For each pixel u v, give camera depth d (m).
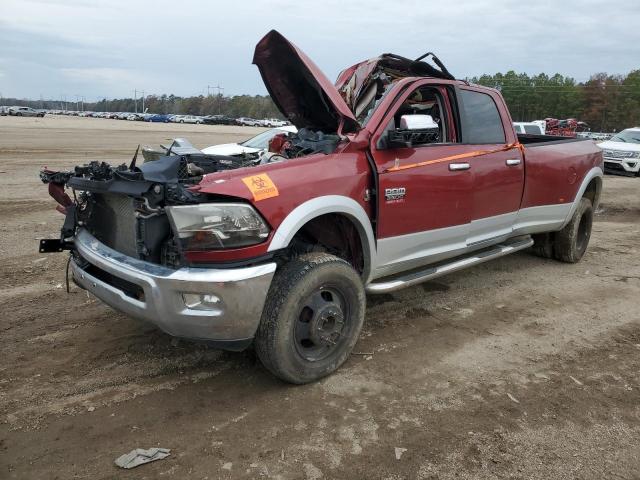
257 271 3.15
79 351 3.98
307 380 3.57
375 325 4.63
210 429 3.09
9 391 3.43
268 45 4.19
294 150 4.04
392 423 3.20
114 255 3.47
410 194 4.12
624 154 17.67
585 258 7.14
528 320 4.85
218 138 35.53
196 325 3.11
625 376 3.85
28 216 8.51
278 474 2.73
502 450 2.97
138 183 3.17
